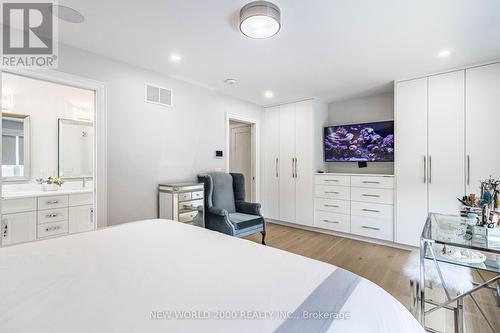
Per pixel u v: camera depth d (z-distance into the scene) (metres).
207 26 2.00
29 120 3.26
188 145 3.39
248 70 2.94
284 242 3.58
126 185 2.74
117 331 0.69
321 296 0.88
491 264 1.46
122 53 2.50
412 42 2.25
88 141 3.83
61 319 0.74
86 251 1.29
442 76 2.91
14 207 2.80
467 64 2.74
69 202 3.26
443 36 2.14
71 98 3.65
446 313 1.89
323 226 3.98
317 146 4.20
